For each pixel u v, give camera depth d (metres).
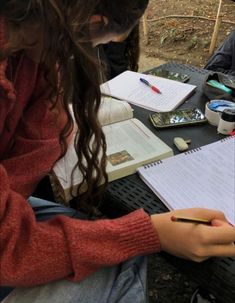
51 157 0.76
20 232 0.58
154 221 0.67
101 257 0.62
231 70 1.63
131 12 0.57
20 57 0.64
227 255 0.65
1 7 0.50
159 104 1.14
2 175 0.57
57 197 0.94
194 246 0.64
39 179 0.78
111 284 0.66
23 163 0.72
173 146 0.97
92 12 0.53
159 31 3.36
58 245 0.60
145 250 0.67
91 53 0.61
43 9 0.50
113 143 0.94
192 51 3.09
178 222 0.66
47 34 0.54
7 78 0.61
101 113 1.01
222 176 0.84
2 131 0.66
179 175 0.84
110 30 0.58
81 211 0.83
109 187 0.84
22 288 0.67
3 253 0.56
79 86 0.68
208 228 0.65
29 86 0.68
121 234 0.64
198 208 0.71
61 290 0.65
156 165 0.87
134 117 1.10
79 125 0.75
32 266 0.58
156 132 1.02
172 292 1.34
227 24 3.30
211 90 1.15
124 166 0.86
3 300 0.67
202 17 3.43
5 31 0.53
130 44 1.24
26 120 0.72
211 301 1.06
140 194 0.82
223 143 0.93
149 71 1.37
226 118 0.98
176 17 3.50
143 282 0.68
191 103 1.16
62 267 0.61
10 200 0.58
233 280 0.64
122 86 1.25
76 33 0.54
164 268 1.42
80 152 0.79
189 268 0.68
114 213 0.83
